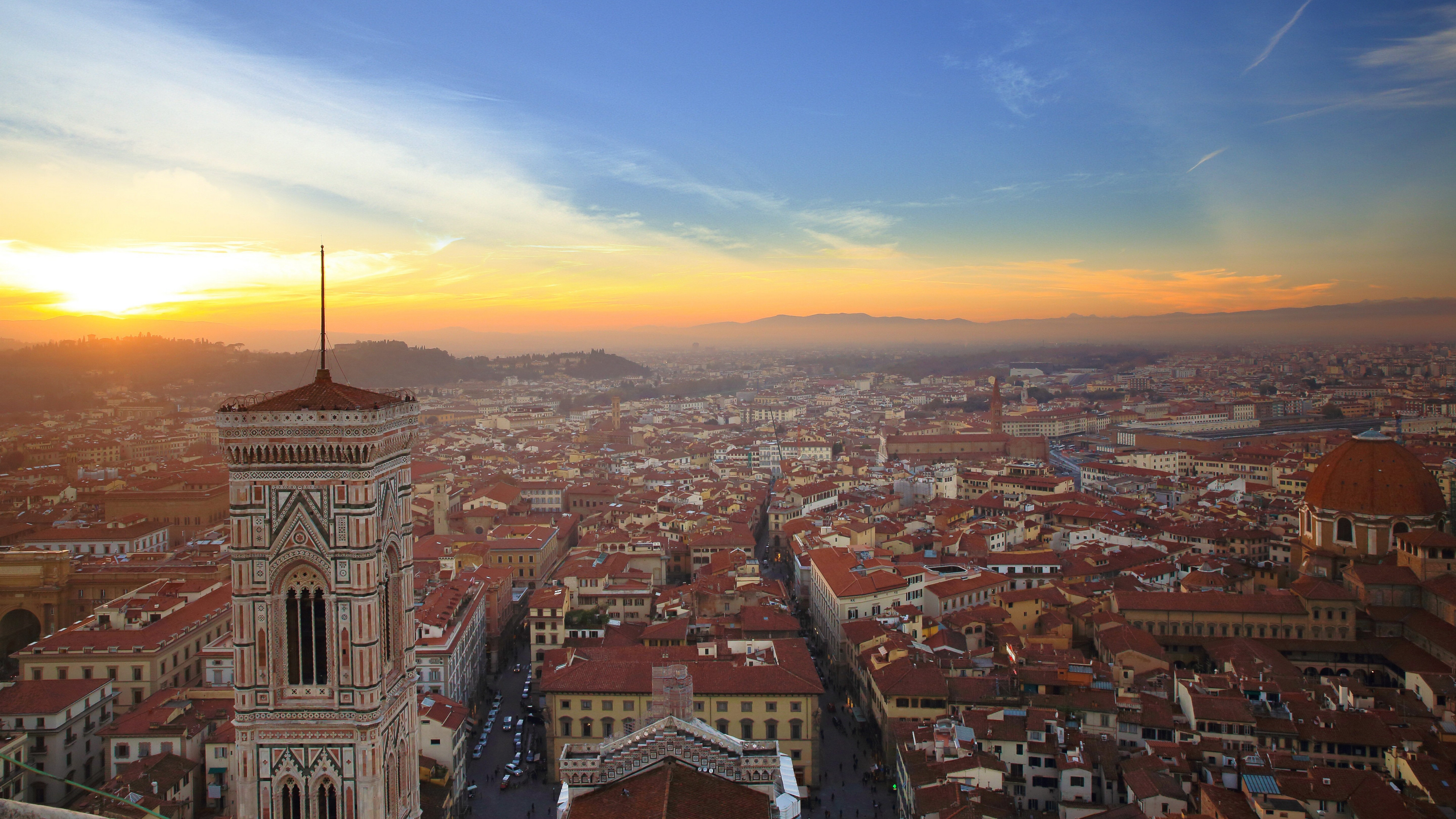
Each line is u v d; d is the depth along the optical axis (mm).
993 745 160375
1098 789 153875
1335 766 158000
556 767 172750
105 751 166625
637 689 172750
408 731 82125
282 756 75125
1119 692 178500
